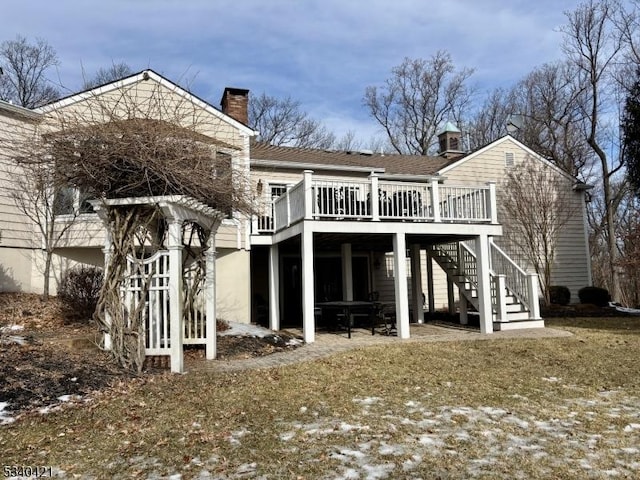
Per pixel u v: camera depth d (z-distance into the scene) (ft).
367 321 48.62
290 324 48.06
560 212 60.08
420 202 37.60
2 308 31.73
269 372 23.04
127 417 15.83
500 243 57.88
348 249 42.60
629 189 66.90
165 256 22.91
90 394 18.03
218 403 17.57
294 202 36.63
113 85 37.11
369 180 35.68
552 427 15.33
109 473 11.75
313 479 11.37
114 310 22.33
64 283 33.60
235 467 12.06
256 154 52.47
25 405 16.34
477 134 111.55
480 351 28.94
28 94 91.56
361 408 17.29
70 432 14.44
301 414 16.48
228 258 42.39
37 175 21.98
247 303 42.27
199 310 28.45
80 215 36.55
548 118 85.56
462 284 45.14
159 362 23.70
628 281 73.72
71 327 29.76
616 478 11.47
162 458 12.64
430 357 27.07
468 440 14.06
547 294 55.57
